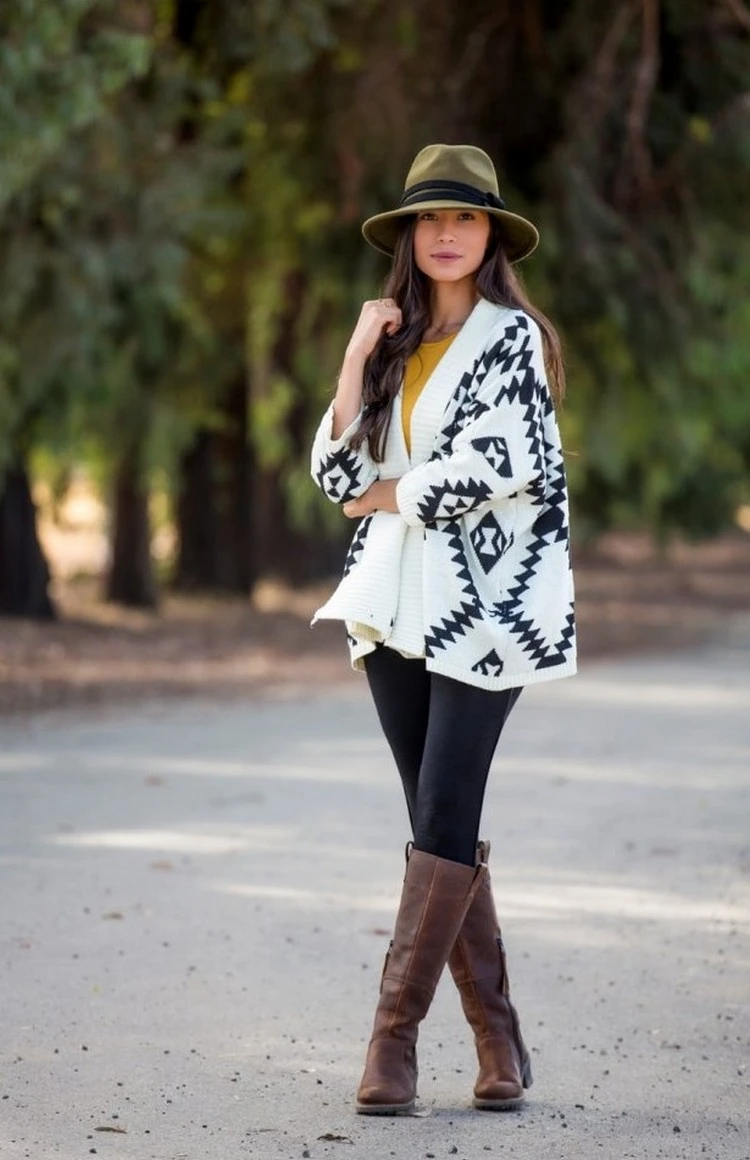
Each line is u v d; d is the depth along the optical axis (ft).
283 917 40.45
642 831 52.03
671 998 34.40
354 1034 31.63
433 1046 31.27
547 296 103.76
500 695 26.71
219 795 56.95
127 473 124.26
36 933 38.50
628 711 82.58
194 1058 30.09
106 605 129.39
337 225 112.16
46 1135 26.20
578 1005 33.88
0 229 94.79
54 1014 32.50
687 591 187.93
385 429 27.04
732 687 94.02
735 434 187.73
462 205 26.58
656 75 102.99
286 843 49.19
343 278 114.93
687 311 105.40
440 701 26.76
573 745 70.74
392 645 26.76
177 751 66.95
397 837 50.31
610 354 109.60
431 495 26.09
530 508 26.99
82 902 41.55
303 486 138.62
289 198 114.42
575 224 99.30
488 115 104.78
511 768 64.49
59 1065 29.60
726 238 108.37
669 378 110.52
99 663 96.12
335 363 127.75
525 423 26.22
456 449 26.30
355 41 106.01
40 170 91.25
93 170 96.27
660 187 103.50
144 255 97.60
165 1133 26.35
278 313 132.05
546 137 105.29
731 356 115.44
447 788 26.76
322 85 107.86
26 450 108.99
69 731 72.23
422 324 27.27
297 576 161.58
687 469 154.10
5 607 115.44
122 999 33.58
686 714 81.56
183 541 140.77
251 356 139.54
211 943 37.96
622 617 150.71
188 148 103.40
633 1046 31.30
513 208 104.42
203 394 123.44
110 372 106.73
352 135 103.55
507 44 104.22
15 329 97.40
